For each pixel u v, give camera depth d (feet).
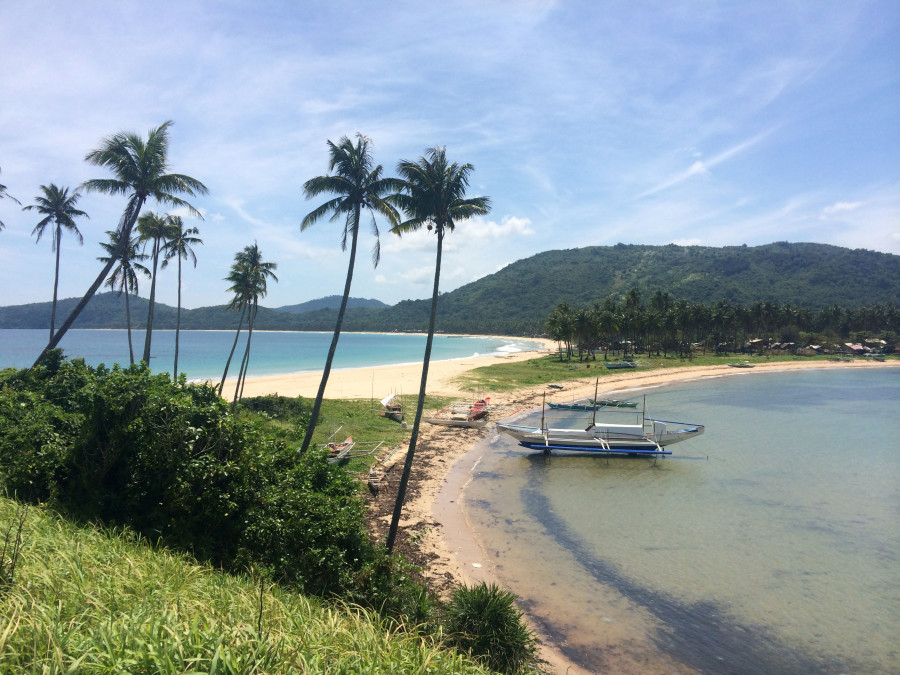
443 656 26.89
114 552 31.71
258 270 143.64
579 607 56.13
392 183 75.66
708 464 113.39
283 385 226.38
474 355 467.52
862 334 467.11
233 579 34.12
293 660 19.48
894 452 123.85
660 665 46.73
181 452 45.29
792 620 54.24
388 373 279.08
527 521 80.23
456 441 128.77
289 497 45.29
